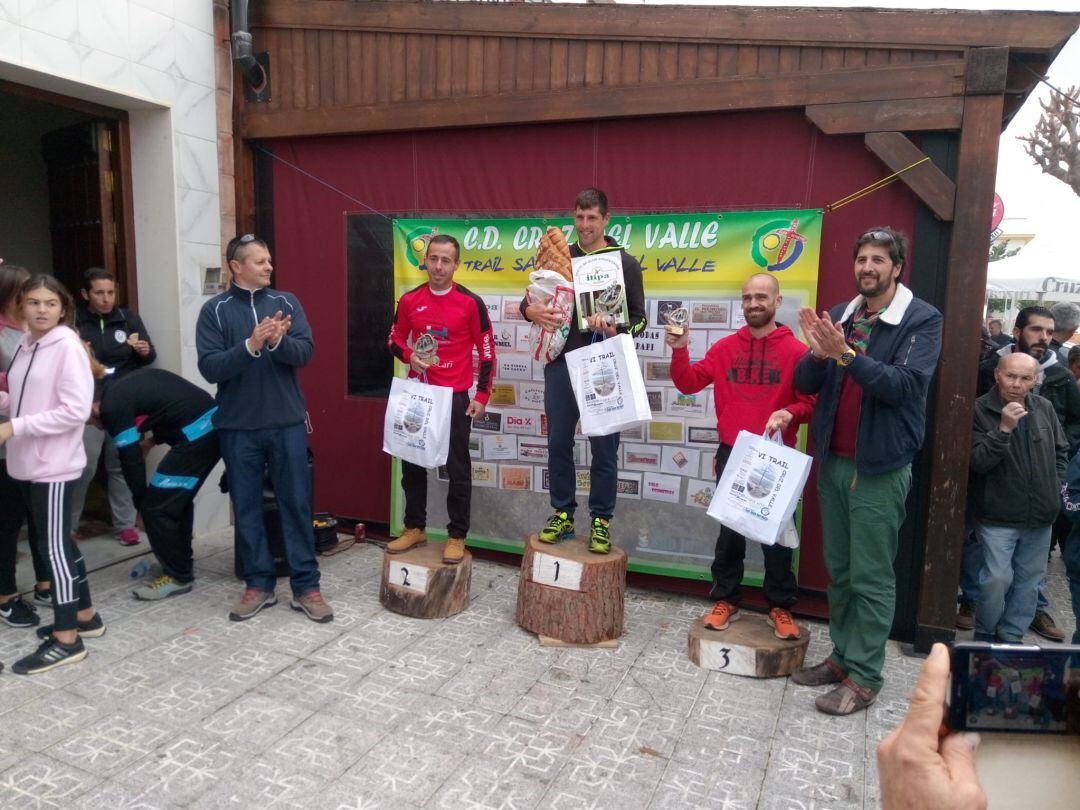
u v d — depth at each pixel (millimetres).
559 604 3381
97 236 4578
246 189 4742
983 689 789
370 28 4285
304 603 3648
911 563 3523
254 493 3648
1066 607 4539
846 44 3379
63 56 3750
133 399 3674
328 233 4621
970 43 3186
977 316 3240
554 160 4035
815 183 3576
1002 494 3436
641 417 3213
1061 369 4172
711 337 3818
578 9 3822
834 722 2846
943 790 721
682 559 3980
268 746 2598
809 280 3604
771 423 3041
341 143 4520
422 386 3648
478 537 4406
